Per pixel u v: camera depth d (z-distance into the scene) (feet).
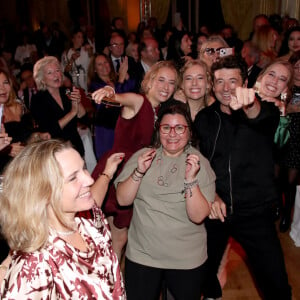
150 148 6.89
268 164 7.15
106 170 7.16
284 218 12.27
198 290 6.85
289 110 11.10
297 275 10.25
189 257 6.66
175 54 21.42
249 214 7.27
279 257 7.33
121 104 8.00
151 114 8.38
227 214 7.34
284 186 12.34
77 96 11.35
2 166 8.52
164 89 8.73
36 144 4.24
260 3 28.96
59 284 4.03
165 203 6.52
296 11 25.89
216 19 33.04
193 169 6.12
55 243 4.10
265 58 14.17
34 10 41.37
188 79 8.77
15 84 14.35
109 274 4.55
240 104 5.66
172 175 6.57
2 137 6.89
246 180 7.14
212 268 8.06
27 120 10.47
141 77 14.30
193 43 18.39
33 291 3.85
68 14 40.50
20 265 3.90
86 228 4.69
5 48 31.32
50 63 11.42
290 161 11.53
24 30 35.96
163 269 6.87
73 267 4.14
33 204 3.94
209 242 7.78
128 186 6.54
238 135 7.02
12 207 4.00
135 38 25.91
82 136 13.41
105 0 37.63
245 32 30.73
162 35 28.71
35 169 4.03
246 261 10.83
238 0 30.35
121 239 9.61
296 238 11.63
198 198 6.25
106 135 13.07
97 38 29.09
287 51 15.37
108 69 14.15
